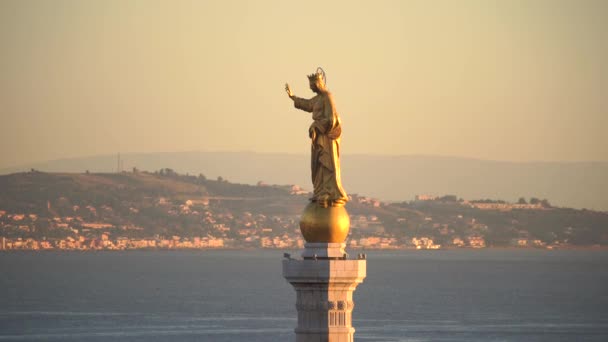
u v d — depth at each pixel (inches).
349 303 7155.5
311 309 7150.6
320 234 7135.8
